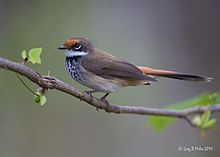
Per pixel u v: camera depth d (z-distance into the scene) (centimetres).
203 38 1534
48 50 1335
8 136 1238
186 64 1505
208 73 1488
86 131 1303
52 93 1297
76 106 1311
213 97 773
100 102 728
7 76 1248
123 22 1513
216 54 1503
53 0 1420
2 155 1224
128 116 1331
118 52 1438
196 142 1295
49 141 1267
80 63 885
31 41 1347
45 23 1388
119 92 1315
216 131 1263
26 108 1265
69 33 1393
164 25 1560
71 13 1438
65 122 1295
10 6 1383
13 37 1345
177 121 1338
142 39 1504
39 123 1272
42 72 1280
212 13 1542
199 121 802
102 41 1433
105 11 1504
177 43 1542
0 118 1238
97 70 879
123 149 1297
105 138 1305
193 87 1401
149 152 1297
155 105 1334
